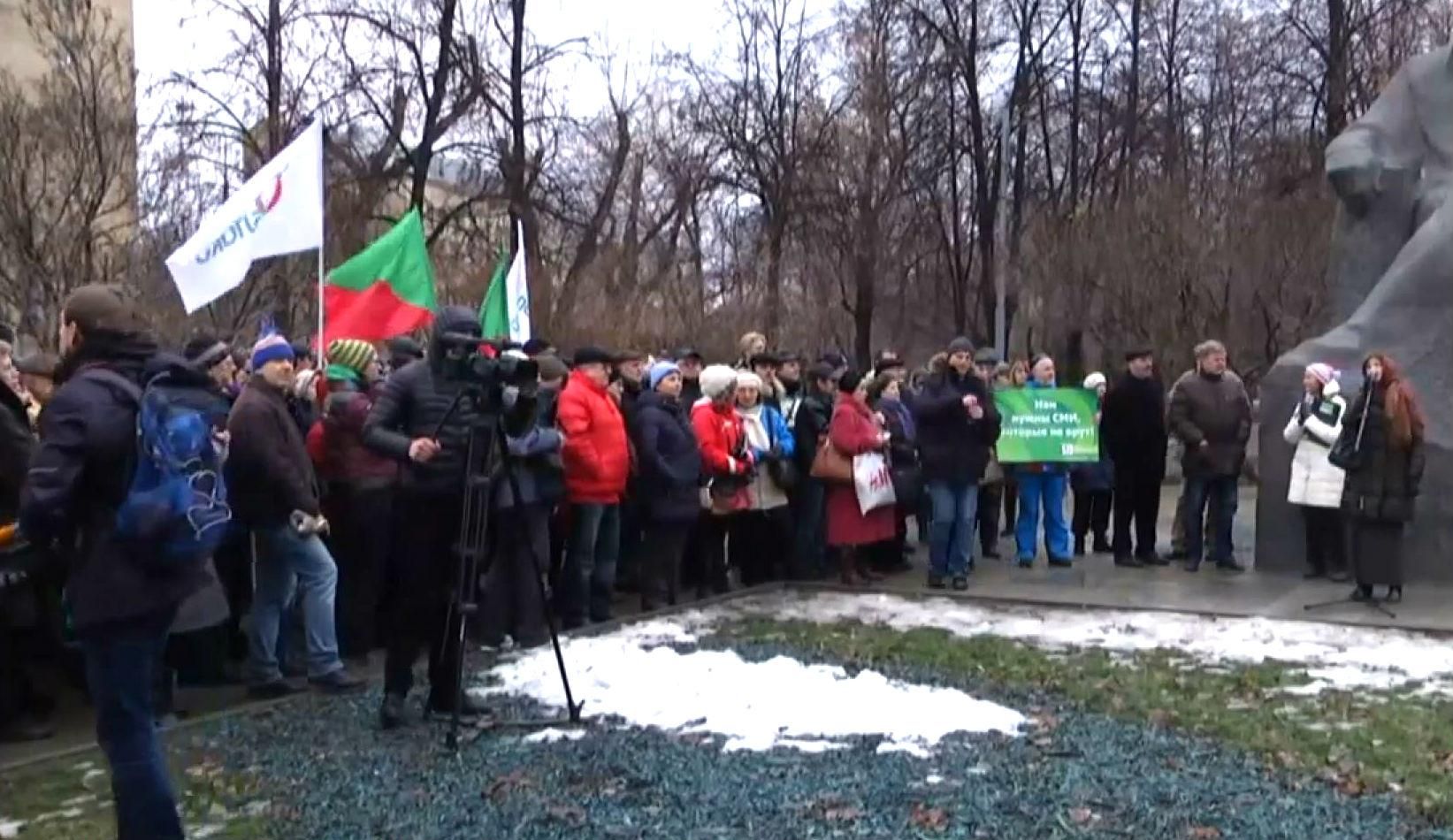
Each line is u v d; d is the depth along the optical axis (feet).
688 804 19.52
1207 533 45.50
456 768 21.58
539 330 82.28
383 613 31.76
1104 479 46.42
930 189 118.01
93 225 60.85
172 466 16.61
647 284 94.68
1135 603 36.86
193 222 68.18
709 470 37.55
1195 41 114.01
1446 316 40.91
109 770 20.16
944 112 114.62
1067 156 119.44
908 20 111.75
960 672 28.45
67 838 18.65
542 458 30.66
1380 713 24.89
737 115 115.34
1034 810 19.06
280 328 64.49
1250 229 91.81
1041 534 53.67
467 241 88.38
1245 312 90.89
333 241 77.30
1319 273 88.89
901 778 20.63
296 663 28.91
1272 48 109.29
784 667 28.50
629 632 33.09
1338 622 33.99
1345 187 44.62
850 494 40.19
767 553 41.65
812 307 118.01
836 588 40.09
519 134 89.97
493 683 27.50
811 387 41.63
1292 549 41.93
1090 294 96.43
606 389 34.32
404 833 18.56
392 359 32.37
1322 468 39.04
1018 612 36.27
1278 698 26.20
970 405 39.40
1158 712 24.84
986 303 115.75
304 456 26.55
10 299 56.95
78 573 16.87
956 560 40.06
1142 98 116.16
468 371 22.75
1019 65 114.93
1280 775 20.86
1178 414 42.50
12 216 56.13
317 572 27.02
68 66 64.75
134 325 17.56
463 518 22.86
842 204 112.27
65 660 24.95
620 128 107.65
